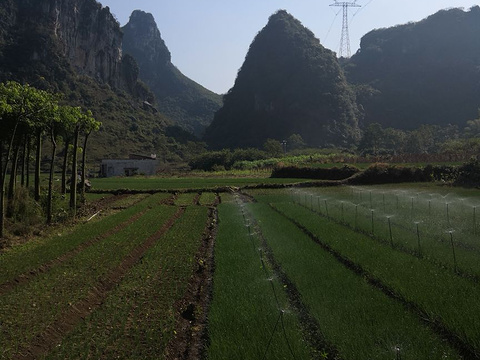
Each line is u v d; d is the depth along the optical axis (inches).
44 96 826.2
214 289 420.2
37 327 350.6
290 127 5531.5
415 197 1190.3
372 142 4311.0
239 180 2114.9
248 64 6820.9
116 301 413.7
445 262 489.1
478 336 293.1
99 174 3348.9
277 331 313.3
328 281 425.7
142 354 309.7
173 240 698.8
